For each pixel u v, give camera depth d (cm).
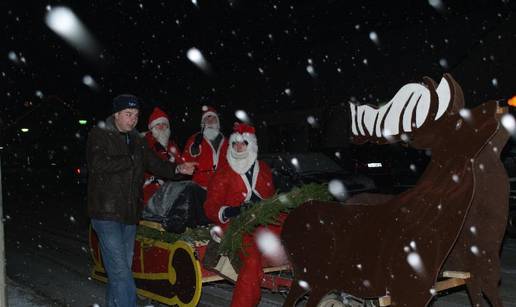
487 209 423
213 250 525
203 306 666
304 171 1188
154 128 722
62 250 1074
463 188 368
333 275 432
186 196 564
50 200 2095
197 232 555
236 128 554
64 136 4622
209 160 704
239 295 504
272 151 2322
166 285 576
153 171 558
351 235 421
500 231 423
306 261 454
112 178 508
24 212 1739
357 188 1134
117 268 511
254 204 504
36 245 1141
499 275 427
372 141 443
